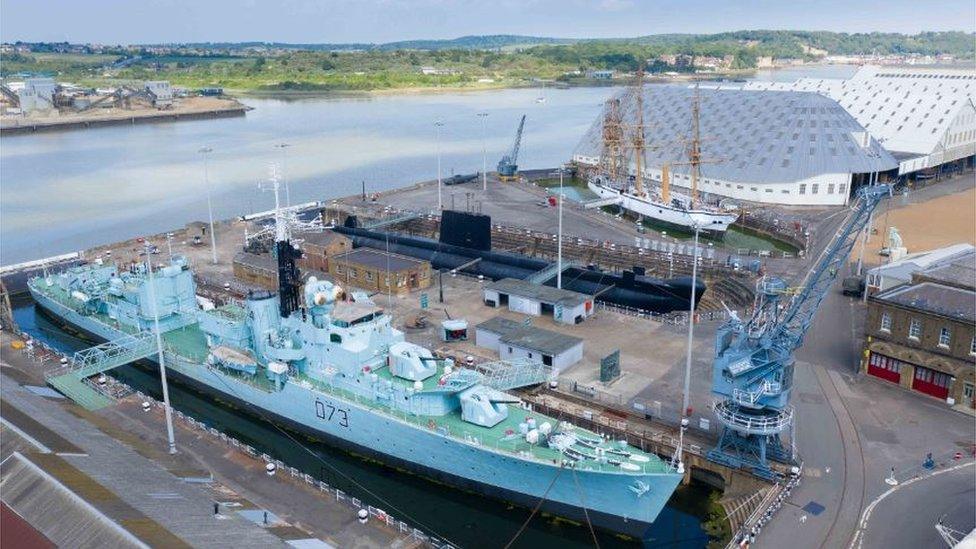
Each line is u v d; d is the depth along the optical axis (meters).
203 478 52.69
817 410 60.94
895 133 163.38
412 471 58.94
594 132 191.88
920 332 62.59
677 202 136.62
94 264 96.50
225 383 69.00
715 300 93.94
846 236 54.88
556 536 53.59
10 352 76.31
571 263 100.69
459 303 90.00
